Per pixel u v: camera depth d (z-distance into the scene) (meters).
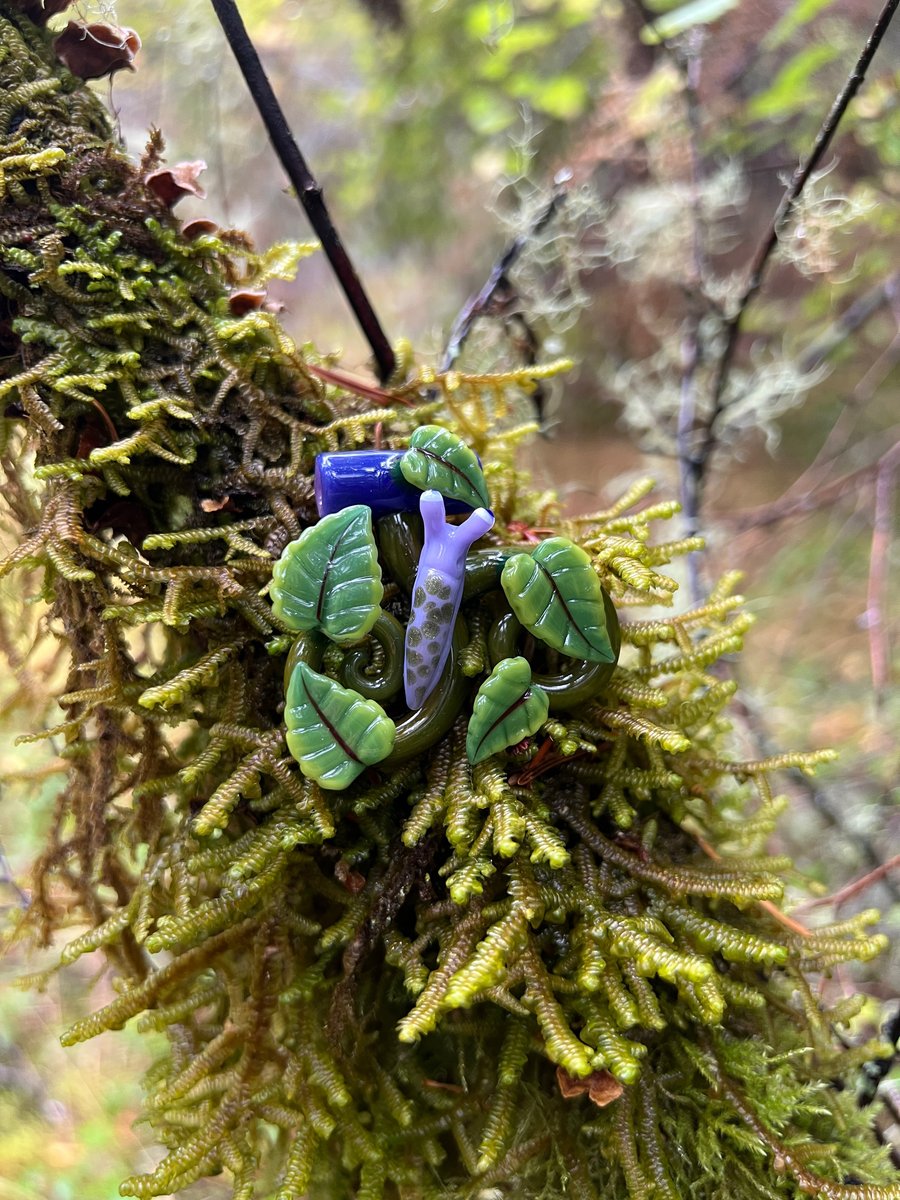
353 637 0.14
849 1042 0.19
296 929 0.16
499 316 0.24
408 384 0.18
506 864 0.15
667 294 0.53
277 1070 0.16
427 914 0.15
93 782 0.17
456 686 0.15
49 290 0.16
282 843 0.15
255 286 0.18
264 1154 0.19
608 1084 0.14
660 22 0.29
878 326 0.44
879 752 0.37
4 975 0.31
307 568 0.14
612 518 0.18
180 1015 0.16
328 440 0.17
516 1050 0.15
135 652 0.21
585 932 0.14
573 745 0.15
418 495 0.15
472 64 0.46
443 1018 0.16
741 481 0.57
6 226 0.16
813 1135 0.16
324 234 0.18
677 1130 0.15
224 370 0.16
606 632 0.15
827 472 0.46
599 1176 0.15
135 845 0.18
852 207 0.29
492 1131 0.15
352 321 0.56
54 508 0.15
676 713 0.16
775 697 0.43
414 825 0.14
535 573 0.14
